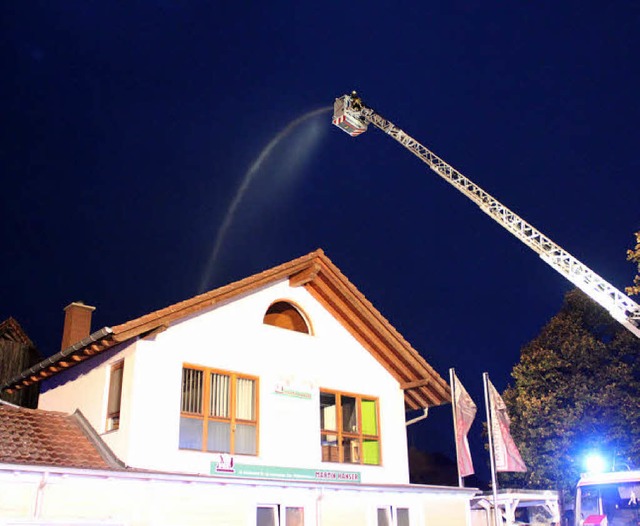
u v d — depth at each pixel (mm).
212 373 16375
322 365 18797
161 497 13258
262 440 16688
